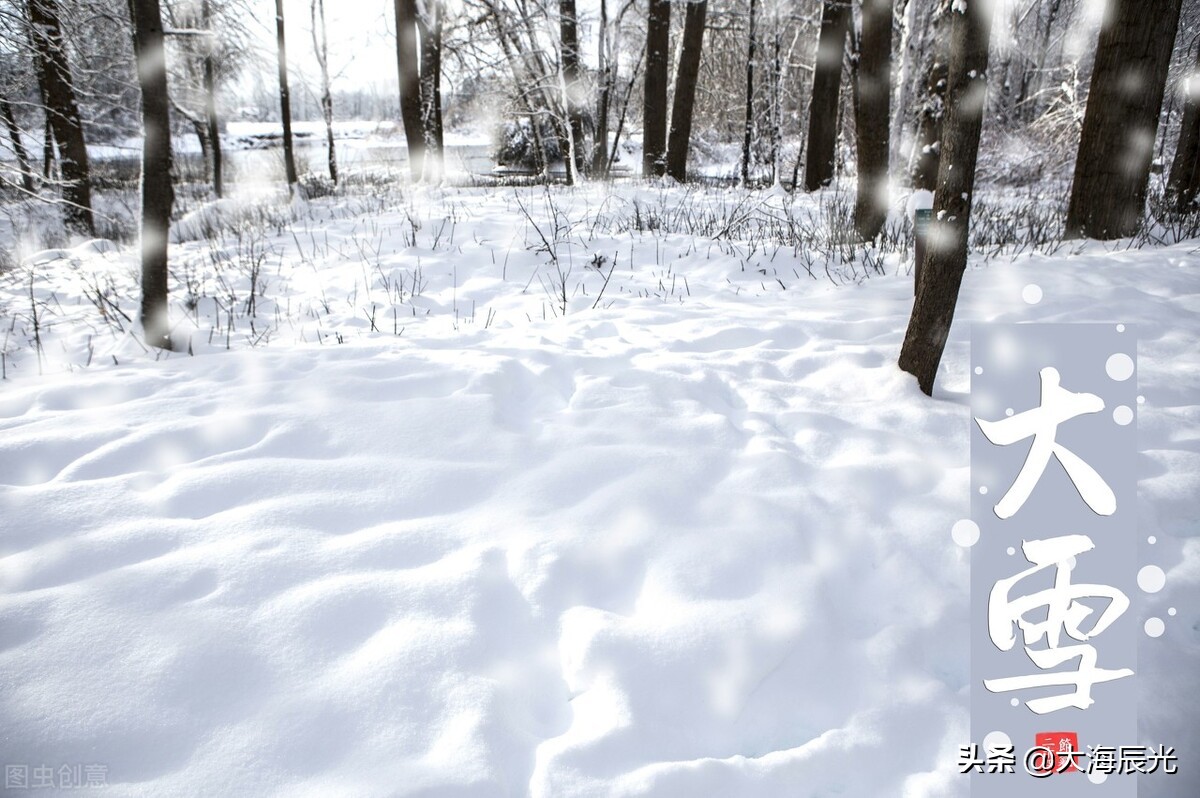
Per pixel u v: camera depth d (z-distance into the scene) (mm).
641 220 9273
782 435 3625
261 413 3600
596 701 2219
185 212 13023
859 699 2305
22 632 2312
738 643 2406
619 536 2838
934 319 3863
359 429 3490
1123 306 5000
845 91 19031
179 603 2445
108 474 3168
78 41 11555
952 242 3693
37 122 12016
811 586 2635
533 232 8445
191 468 3164
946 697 2311
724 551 2773
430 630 2381
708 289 6477
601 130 15344
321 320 5957
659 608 2537
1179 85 11055
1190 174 9211
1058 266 6090
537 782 1977
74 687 2145
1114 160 6984
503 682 2262
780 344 4848
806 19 15375
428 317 5988
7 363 5035
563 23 14820
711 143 25750
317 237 8820
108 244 9883
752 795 2008
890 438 3559
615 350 4652
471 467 3230
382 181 17594
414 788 1909
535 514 2953
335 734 2062
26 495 2926
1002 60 15484
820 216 9828
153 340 5039
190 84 14891
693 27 15492
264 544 2709
